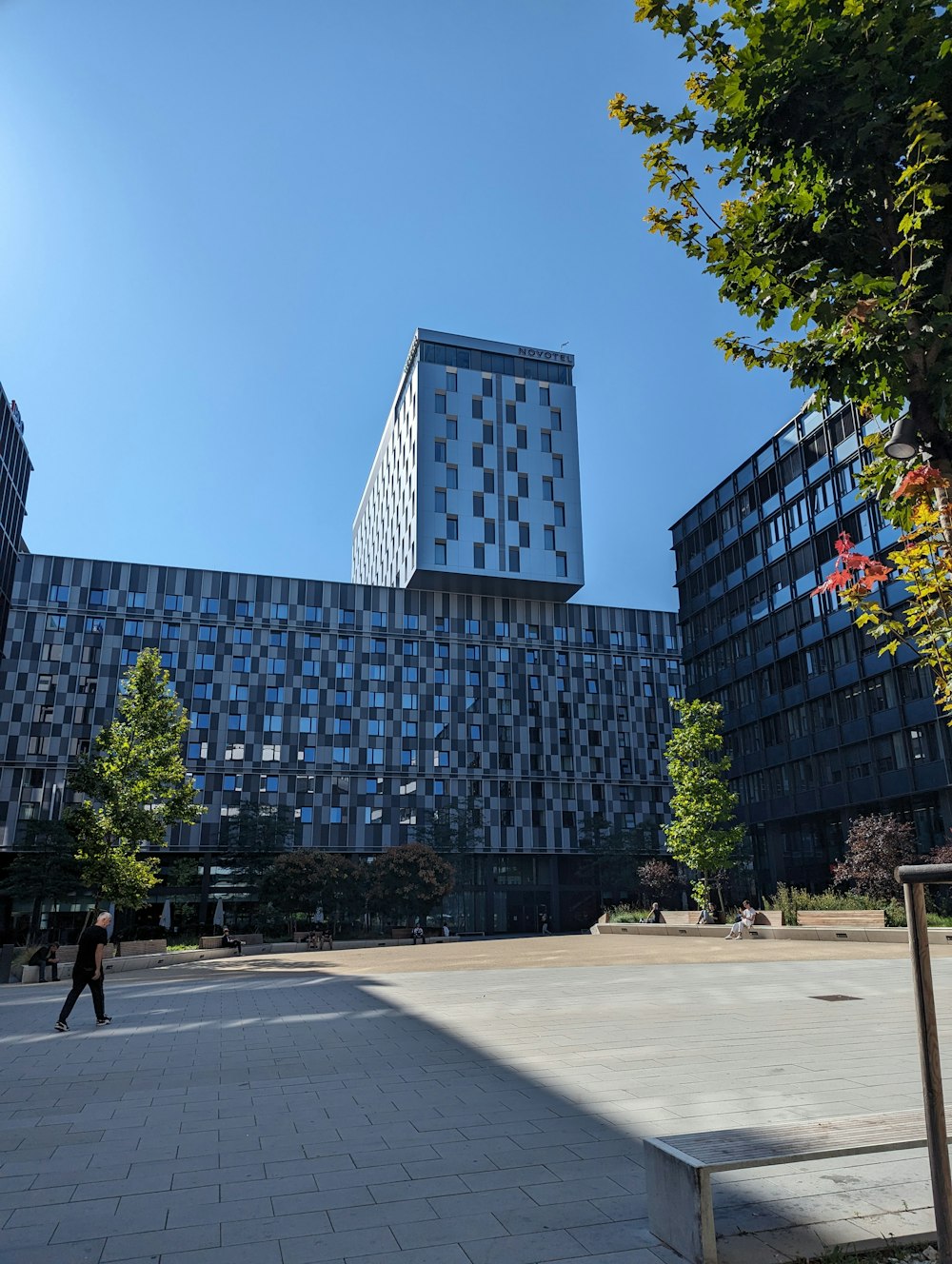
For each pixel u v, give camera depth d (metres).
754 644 55.09
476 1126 6.39
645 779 74.12
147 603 65.69
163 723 31.75
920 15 4.55
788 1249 3.95
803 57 4.84
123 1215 4.67
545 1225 4.42
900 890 31.58
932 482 4.57
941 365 4.60
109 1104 7.32
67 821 30.31
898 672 43.12
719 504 59.69
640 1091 7.30
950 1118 4.55
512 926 68.50
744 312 5.64
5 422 59.19
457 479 71.94
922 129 4.54
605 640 76.94
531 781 71.38
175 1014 13.48
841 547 5.46
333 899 52.72
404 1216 4.59
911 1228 4.13
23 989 21.39
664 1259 3.96
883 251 5.18
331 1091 7.71
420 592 73.00
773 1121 6.18
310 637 69.06
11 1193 5.06
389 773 67.94
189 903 60.78
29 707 61.09
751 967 18.33
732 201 5.80
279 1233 4.39
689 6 5.27
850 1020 10.96
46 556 64.19
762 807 53.69
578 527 73.94
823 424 48.47
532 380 76.44
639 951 24.62
